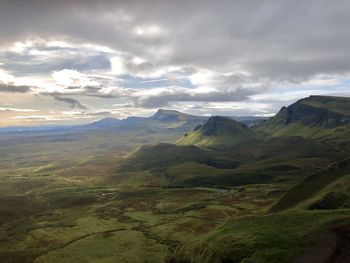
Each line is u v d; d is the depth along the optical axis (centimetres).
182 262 10812
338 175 19438
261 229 9894
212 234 10931
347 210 10575
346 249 7600
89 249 18575
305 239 8488
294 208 15138
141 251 17450
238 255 8731
